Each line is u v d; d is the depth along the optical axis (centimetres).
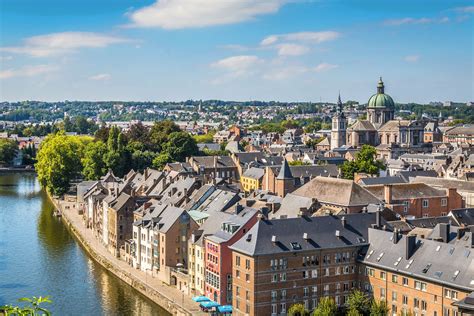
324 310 14400
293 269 15650
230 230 17062
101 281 19988
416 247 15312
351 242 16350
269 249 15400
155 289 18562
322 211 19225
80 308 17362
